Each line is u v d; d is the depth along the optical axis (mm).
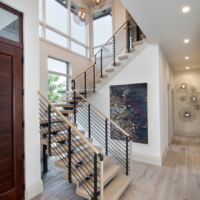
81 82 5340
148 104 3541
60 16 4777
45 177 2939
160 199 2229
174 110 6379
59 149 2561
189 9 2152
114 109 3934
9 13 2084
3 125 1981
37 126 2383
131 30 4180
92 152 2834
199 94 5988
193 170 3131
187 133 6160
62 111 3543
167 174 2967
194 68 5934
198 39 3201
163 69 4039
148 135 3533
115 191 2188
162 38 3152
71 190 2498
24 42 2215
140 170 3139
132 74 3752
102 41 5871
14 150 2086
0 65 1955
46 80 4023
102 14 5926
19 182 2143
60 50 4527
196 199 2223
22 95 2207
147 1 1983
